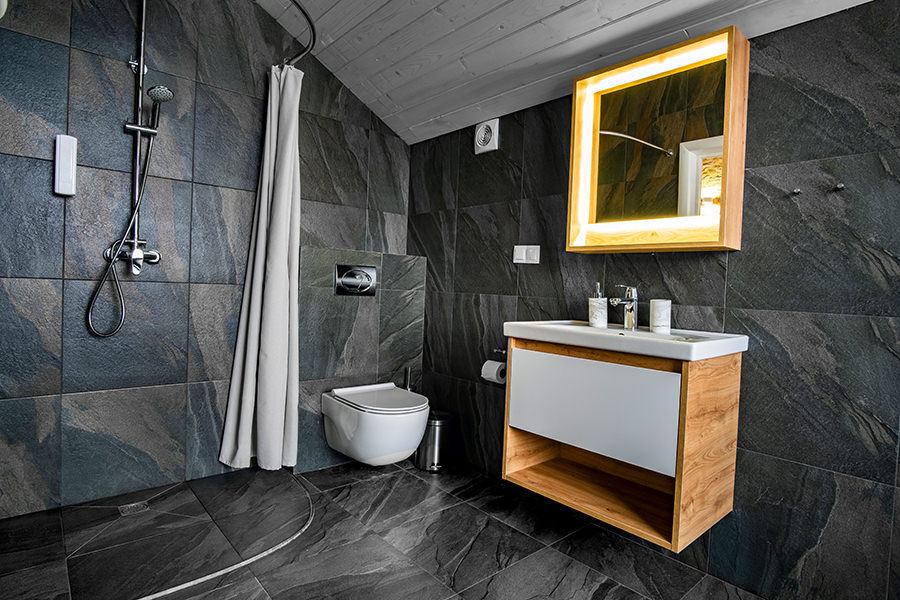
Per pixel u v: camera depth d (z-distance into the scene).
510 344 2.04
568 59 2.10
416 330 3.10
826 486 1.56
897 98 1.43
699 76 1.82
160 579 1.64
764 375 1.69
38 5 1.99
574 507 1.77
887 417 1.45
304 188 2.75
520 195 2.51
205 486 2.37
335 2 2.34
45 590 1.56
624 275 2.08
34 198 2.01
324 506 2.25
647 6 1.74
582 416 1.74
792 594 1.62
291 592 1.62
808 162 1.60
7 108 1.94
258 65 2.57
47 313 2.05
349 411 2.45
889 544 1.44
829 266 1.56
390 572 1.75
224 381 2.51
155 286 2.30
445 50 2.34
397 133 3.14
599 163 2.12
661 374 1.52
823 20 1.56
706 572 1.81
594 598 1.65
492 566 1.81
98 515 2.05
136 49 2.21
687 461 1.47
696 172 1.83
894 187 1.44
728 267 1.78
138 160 2.19
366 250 3.03
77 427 2.13
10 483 1.99
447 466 2.79
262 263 2.46
